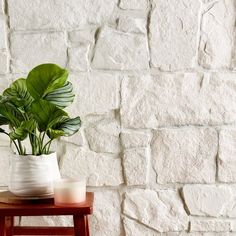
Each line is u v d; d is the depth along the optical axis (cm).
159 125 174
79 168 174
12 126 151
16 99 141
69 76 172
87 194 159
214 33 172
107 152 174
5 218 143
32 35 171
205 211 175
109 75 172
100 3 171
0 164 174
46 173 146
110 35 172
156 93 173
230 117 173
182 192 175
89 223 175
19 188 145
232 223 175
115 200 175
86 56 172
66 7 171
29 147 174
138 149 174
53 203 143
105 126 173
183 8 171
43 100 136
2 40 172
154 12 171
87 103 173
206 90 173
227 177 175
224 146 174
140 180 174
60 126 151
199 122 174
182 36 172
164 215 175
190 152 174
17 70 172
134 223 175
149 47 172
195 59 173
